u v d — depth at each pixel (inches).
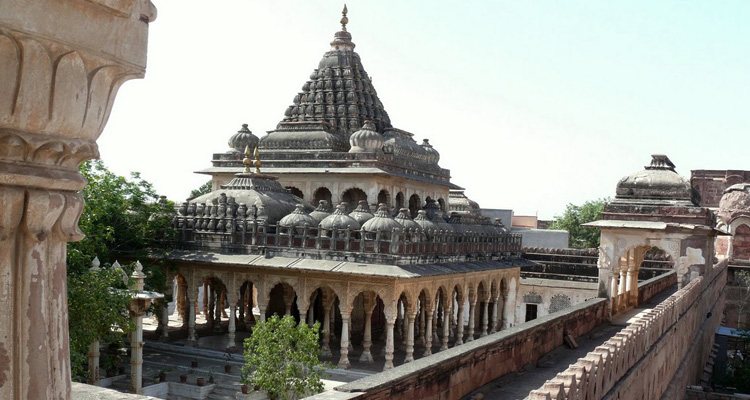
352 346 1169.4
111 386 850.8
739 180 2486.5
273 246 1090.7
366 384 370.3
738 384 1184.8
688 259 1072.8
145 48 117.8
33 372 108.8
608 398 476.7
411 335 1063.6
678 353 926.4
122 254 1114.1
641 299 1222.3
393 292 999.0
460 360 483.8
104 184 1090.7
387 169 1412.4
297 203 1282.0
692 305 1058.7
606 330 934.4
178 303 1343.5
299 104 1604.3
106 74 111.1
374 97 1652.3
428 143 1658.5
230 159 1513.3
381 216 1056.8
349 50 1649.9
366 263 1026.1
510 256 1513.3
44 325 110.6
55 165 108.2
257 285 1085.8
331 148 1450.5
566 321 789.2
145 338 1147.3
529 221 3137.3
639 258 1200.8
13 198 101.9
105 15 107.6
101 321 720.3
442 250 1165.7
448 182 1686.8
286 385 790.5
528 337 645.3
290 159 1449.3
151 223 1125.7
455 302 1572.3
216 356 1059.9
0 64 95.3
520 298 1715.1
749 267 2015.3
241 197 1205.1
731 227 2212.1
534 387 553.6
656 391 738.8
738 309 2000.5
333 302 1205.1
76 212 113.5
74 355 672.4
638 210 1059.9
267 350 796.0
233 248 1111.6
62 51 101.2
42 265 109.7
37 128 102.3
